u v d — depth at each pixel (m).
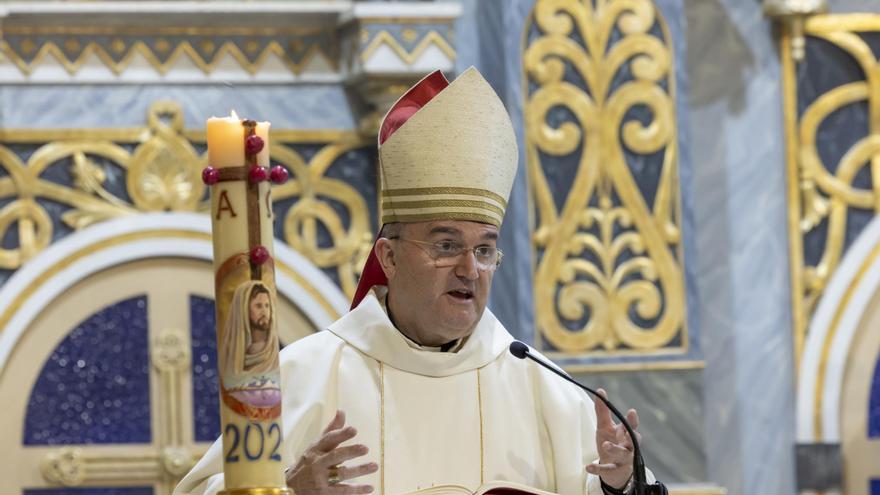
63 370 18.81
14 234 18.64
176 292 19.02
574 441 9.95
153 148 18.83
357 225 19.16
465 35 19.06
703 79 19.61
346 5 18.66
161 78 18.80
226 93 18.95
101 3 18.30
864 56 19.42
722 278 19.48
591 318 18.56
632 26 18.75
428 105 9.47
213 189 7.45
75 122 18.70
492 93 9.61
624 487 8.98
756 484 19.36
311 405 9.77
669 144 18.73
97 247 18.72
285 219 19.05
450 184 9.42
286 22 18.92
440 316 9.54
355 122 19.19
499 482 8.76
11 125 18.55
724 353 19.42
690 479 18.52
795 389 19.41
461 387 9.98
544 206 18.53
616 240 18.67
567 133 18.61
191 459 18.92
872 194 19.42
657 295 18.67
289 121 19.06
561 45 18.62
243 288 7.34
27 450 18.67
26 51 18.56
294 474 8.17
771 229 19.50
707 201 19.50
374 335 10.01
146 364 18.98
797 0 19.12
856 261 19.36
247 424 7.27
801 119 19.50
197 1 18.45
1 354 18.53
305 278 18.95
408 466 9.77
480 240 9.50
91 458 18.77
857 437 19.31
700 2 19.59
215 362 19.12
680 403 18.59
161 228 18.83
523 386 10.18
